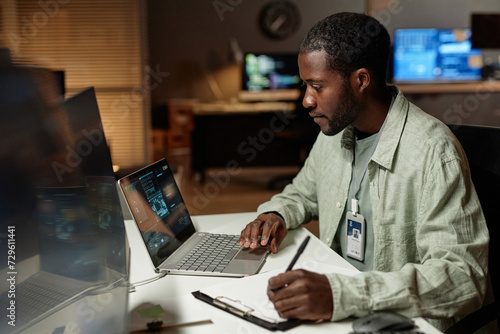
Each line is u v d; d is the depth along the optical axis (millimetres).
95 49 5305
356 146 1277
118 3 5262
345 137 1280
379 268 1164
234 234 1296
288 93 6227
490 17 6004
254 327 803
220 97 6711
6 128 597
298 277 833
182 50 6559
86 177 805
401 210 1129
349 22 1071
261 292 918
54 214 707
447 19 6750
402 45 6016
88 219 807
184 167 6039
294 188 1499
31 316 667
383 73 1148
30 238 659
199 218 1481
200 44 6582
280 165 6250
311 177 1465
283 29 6660
